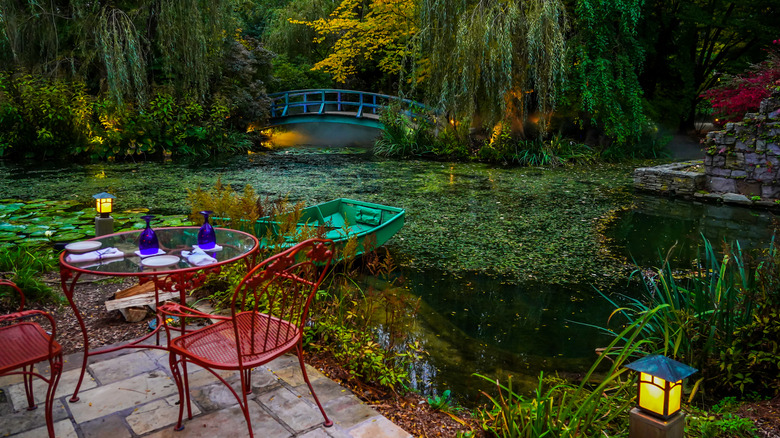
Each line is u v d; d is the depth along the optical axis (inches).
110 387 93.5
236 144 636.1
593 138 606.2
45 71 517.7
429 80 541.6
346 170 481.7
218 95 608.7
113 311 132.3
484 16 491.2
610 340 146.7
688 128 778.2
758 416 93.4
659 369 70.9
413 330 148.6
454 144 584.7
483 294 183.0
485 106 526.0
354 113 684.1
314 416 86.0
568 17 543.8
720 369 110.3
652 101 681.0
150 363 102.8
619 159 571.5
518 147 556.7
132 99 544.4
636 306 172.2
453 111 530.3
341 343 114.0
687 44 691.4
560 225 282.8
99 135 531.5
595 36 539.8
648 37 637.3
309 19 779.4
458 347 140.0
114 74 486.6
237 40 687.1
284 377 99.0
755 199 337.4
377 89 864.9
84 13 502.3
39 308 134.3
